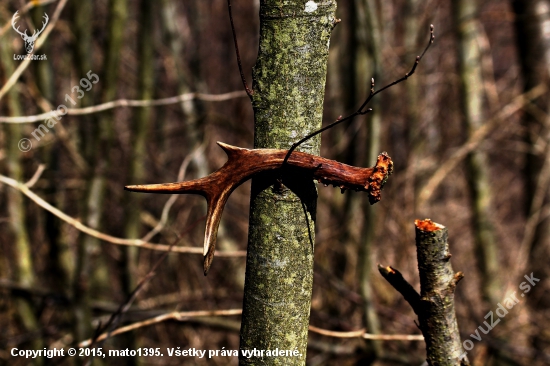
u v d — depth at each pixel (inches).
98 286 189.8
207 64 344.8
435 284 61.1
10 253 194.9
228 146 54.8
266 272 55.6
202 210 232.1
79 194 193.3
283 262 55.4
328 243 200.8
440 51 283.6
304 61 54.6
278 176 54.7
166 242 217.9
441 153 275.9
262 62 55.4
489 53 265.4
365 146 166.4
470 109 199.0
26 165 185.6
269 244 55.4
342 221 195.6
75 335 149.7
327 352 163.6
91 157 154.9
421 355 192.1
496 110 213.2
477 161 195.9
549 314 177.5
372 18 161.5
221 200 54.9
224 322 170.6
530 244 187.0
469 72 198.8
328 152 243.0
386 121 263.3
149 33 182.7
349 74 218.5
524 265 187.3
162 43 256.4
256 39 315.3
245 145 251.4
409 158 233.1
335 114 260.4
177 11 328.8
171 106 227.8
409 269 203.3
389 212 212.1
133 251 189.6
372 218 163.2
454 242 255.3
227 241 221.3
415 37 290.8
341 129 234.1
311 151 55.8
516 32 192.1
